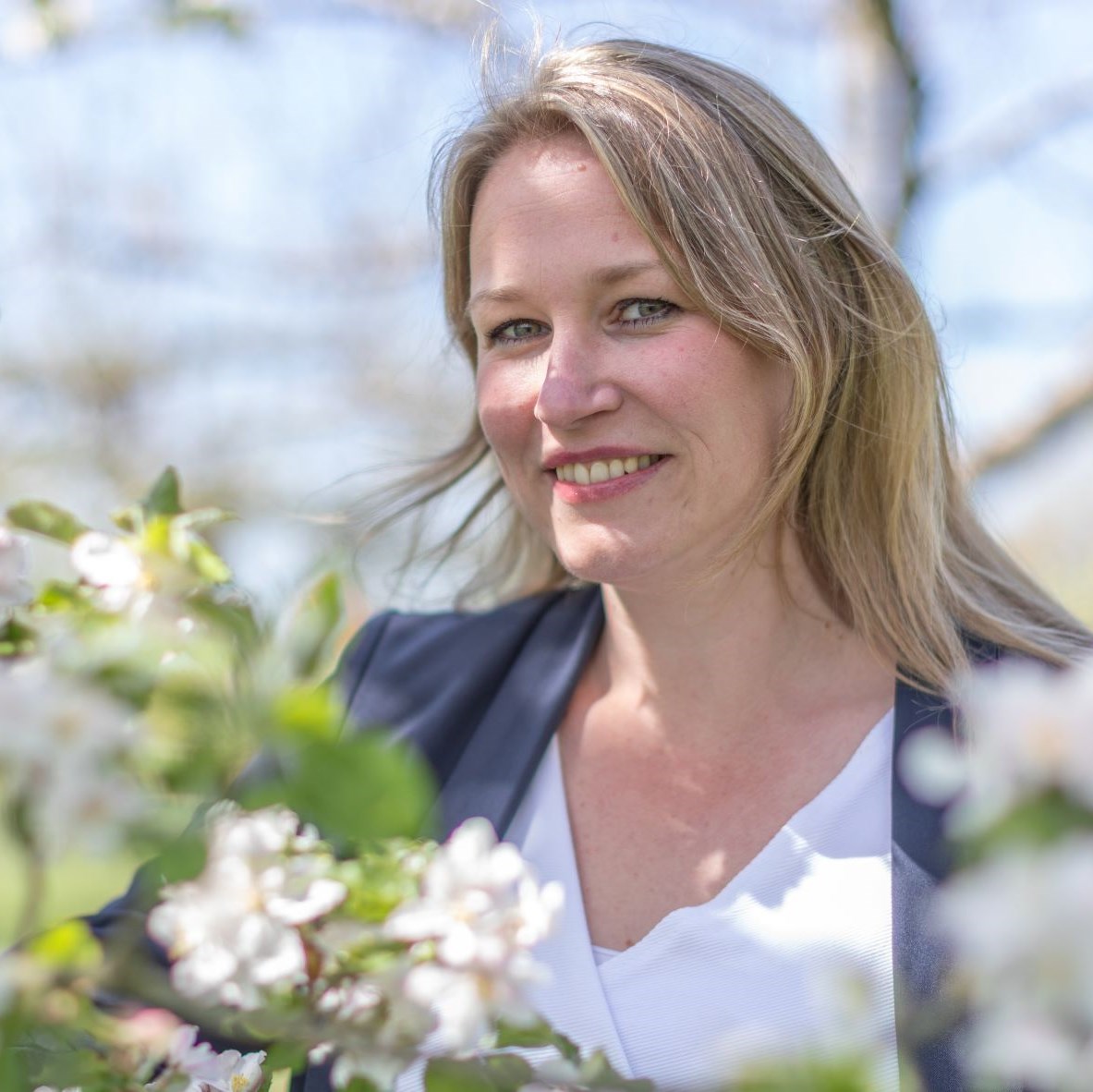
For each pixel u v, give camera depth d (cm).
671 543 170
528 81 176
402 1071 96
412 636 206
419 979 90
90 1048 103
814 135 185
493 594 225
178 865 79
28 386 648
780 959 155
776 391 172
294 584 80
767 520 171
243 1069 113
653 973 160
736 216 167
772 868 162
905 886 152
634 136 165
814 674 177
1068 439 457
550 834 177
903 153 469
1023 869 62
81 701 75
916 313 183
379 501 229
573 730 185
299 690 76
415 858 99
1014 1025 64
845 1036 146
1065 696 63
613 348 167
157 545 97
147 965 95
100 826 76
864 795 165
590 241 166
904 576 177
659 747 178
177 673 78
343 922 96
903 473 179
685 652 176
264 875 93
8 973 88
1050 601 201
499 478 222
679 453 168
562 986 162
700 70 176
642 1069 155
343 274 639
